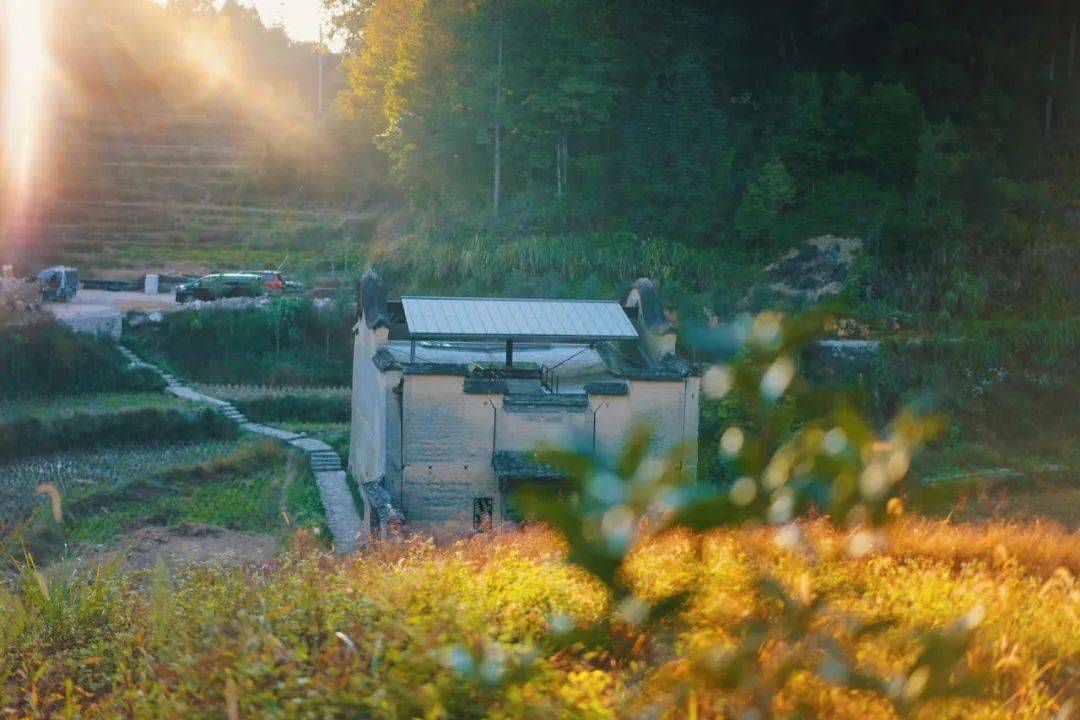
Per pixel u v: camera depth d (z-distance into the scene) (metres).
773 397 3.44
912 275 51.69
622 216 55.72
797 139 57.69
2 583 11.18
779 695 4.08
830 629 4.13
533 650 4.23
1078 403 46.34
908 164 57.06
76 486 33.97
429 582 8.98
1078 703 6.58
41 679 8.48
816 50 64.50
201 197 74.88
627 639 4.02
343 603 8.53
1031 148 61.50
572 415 28.88
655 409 29.09
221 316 51.78
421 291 52.41
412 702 5.69
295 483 36.56
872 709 4.34
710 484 3.48
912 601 8.72
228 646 7.77
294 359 51.81
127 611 9.97
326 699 6.26
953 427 43.66
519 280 50.78
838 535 4.05
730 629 4.08
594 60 55.22
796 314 3.56
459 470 28.81
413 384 28.61
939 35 60.41
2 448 37.62
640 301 32.19
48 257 64.44
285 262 64.00
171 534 29.98
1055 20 64.31
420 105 57.19
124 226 69.88
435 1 58.72
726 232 55.31
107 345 48.44
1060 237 54.66
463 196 57.28
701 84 55.78
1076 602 9.74
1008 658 6.55
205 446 40.56
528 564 9.44
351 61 74.75
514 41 55.12
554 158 57.44
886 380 45.12
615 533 3.40
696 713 4.52
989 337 48.34
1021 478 37.53
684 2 60.69
